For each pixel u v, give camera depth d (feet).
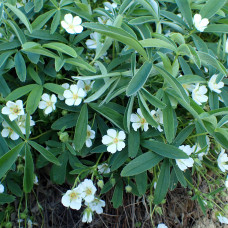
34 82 1.28
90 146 1.22
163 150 1.13
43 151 1.13
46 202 1.37
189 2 1.37
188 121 1.28
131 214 1.34
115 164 1.16
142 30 1.27
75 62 1.16
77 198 1.15
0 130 1.16
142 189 1.17
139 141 1.16
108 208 1.35
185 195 1.42
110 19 1.28
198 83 1.22
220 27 1.30
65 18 1.24
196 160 1.18
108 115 1.16
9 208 1.28
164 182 1.14
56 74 1.24
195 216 1.43
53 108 1.17
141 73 1.09
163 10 1.32
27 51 1.18
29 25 1.18
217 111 1.15
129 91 1.05
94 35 1.30
